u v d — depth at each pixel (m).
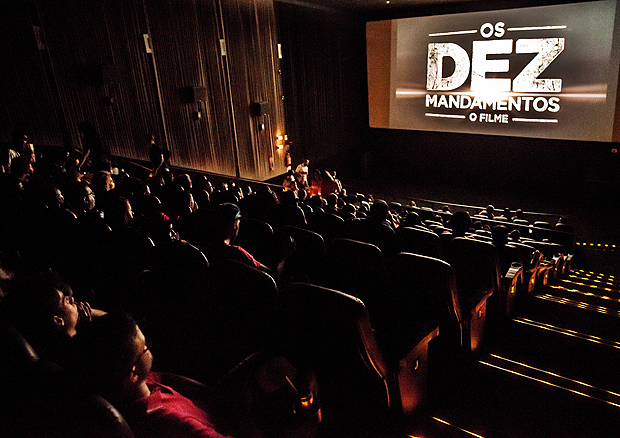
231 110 13.25
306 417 1.74
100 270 3.62
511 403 2.80
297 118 15.88
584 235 11.41
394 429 2.51
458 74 15.04
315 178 11.02
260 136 14.49
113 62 9.98
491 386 2.98
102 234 3.54
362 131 18.70
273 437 1.70
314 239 3.73
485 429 2.57
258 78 14.10
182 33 11.48
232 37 12.95
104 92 9.88
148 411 1.19
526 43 13.63
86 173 7.54
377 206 4.30
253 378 1.83
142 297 2.76
